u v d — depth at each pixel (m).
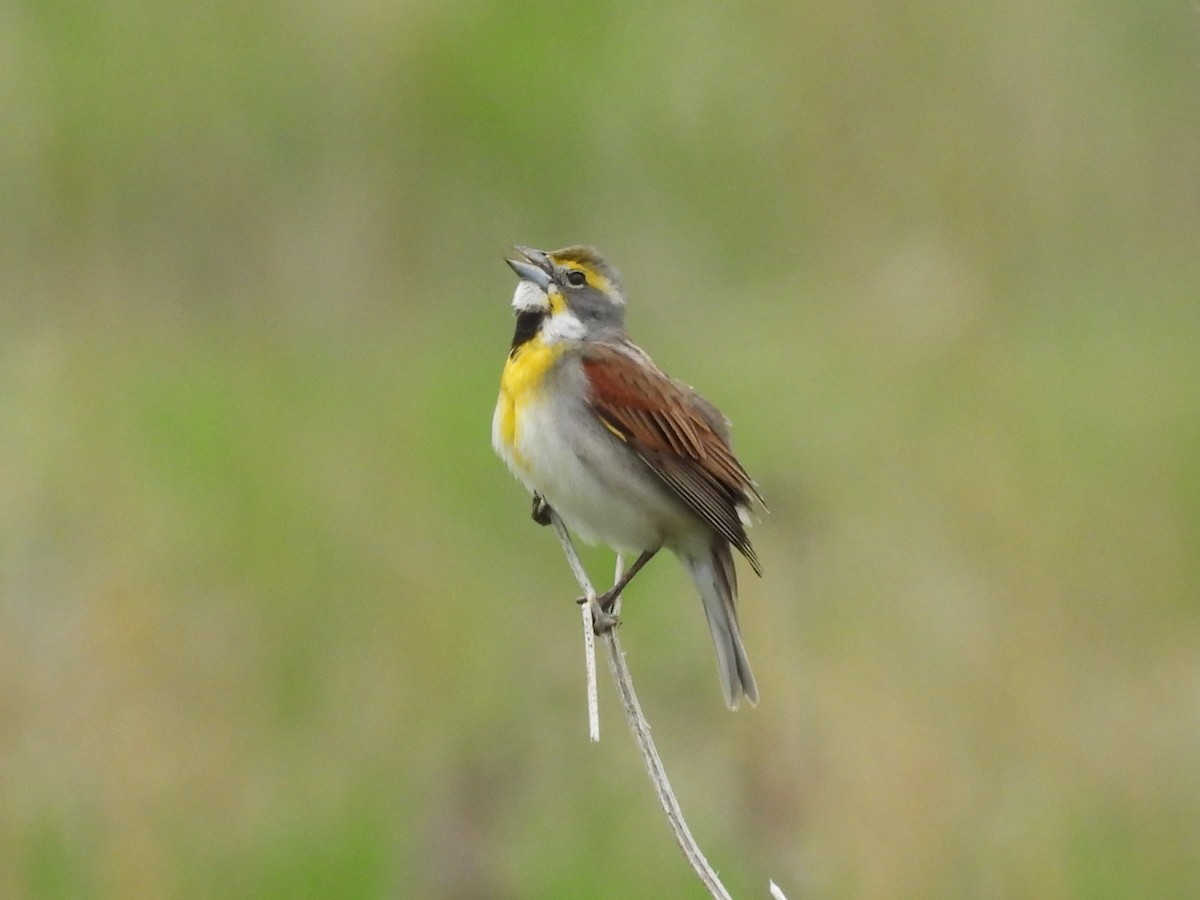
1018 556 13.21
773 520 12.77
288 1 21.06
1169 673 12.54
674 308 18.50
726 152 20.56
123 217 19.23
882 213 19.30
